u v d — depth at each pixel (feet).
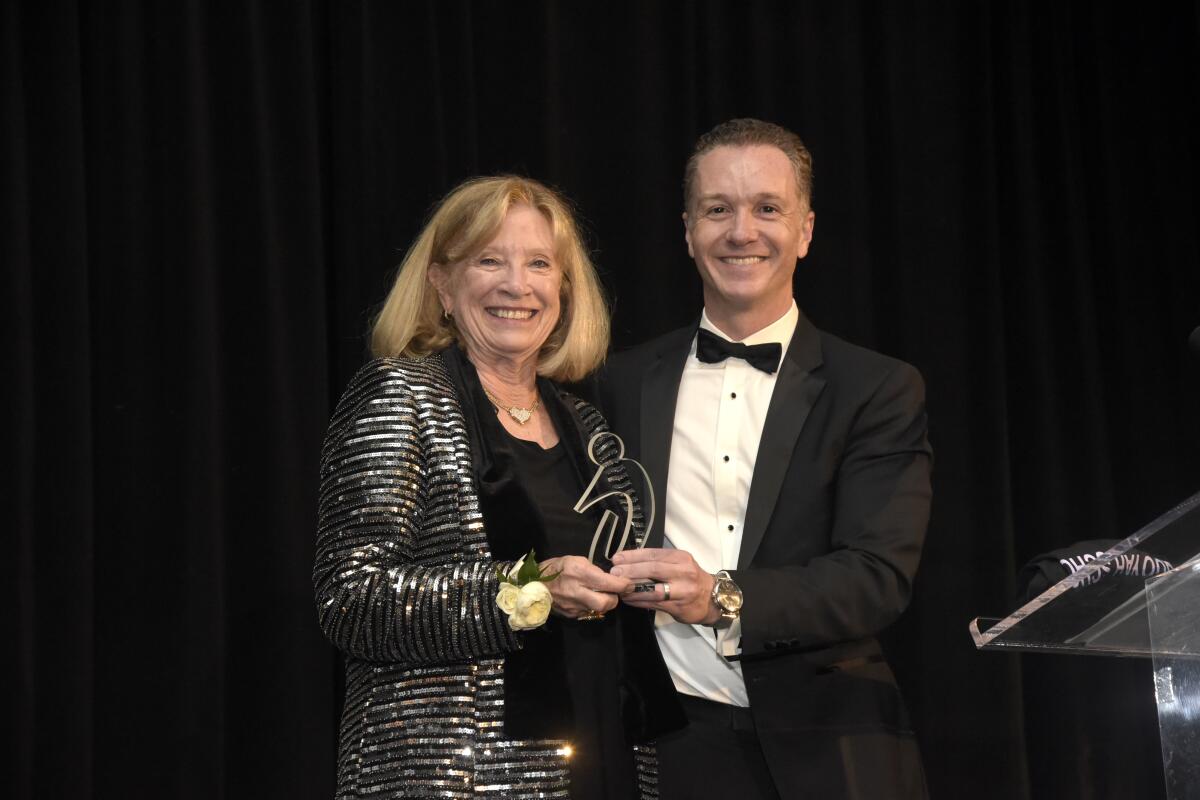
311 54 11.43
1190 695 5.48
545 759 6.98
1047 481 13.29
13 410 10.11
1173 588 5.52
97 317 10.66
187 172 10.77
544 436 8.07
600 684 7.43
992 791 12.46
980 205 13.30
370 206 11.34
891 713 8.50
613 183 12.47
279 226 11.17
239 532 10.93
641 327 12.32
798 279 12.82
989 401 13.01
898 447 8.74
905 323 12.93
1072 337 13.61
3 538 9.98
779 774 8.11
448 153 11.75
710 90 12.76
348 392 7.50
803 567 8.25
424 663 7.06
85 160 10.79
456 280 8.14
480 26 12.18
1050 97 13.82
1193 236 14.01
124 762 10.32
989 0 13.57
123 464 10.54
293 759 10.71
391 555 6.98
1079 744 13.00
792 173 9.30
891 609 8.25
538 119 12.10
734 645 8.30
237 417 11.02
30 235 10.46
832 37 13.08
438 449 7.27
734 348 9.06
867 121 13.24
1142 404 13.83
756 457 8.79
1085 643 5.95
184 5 10.88
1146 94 14.06
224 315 11.04
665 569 7.43
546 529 7.44
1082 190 13.85
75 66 10.63
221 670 10.57
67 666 10.13
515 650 7.09
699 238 9.27
